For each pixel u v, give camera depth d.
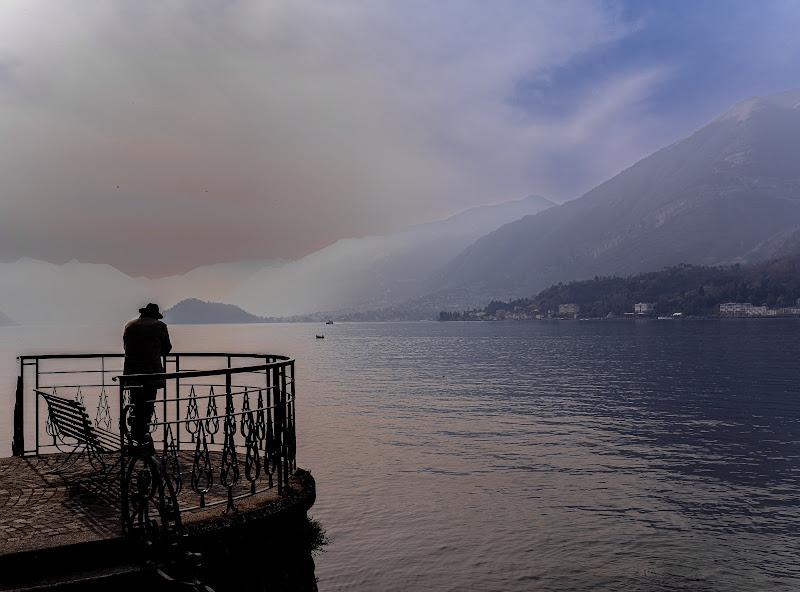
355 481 28.89
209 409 8.52
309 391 69.19
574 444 37.94
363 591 17.17
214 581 5.89
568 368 99.50
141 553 5.60
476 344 188.88
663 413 51.09
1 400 53.25
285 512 6.64
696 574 18.52
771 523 23.16
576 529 22.22
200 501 6.86
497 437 40.19
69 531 5.99
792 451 35.91
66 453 9.66
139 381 5.92
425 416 49.50
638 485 28.33
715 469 31.55
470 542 20.80
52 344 188.00
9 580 5.24
